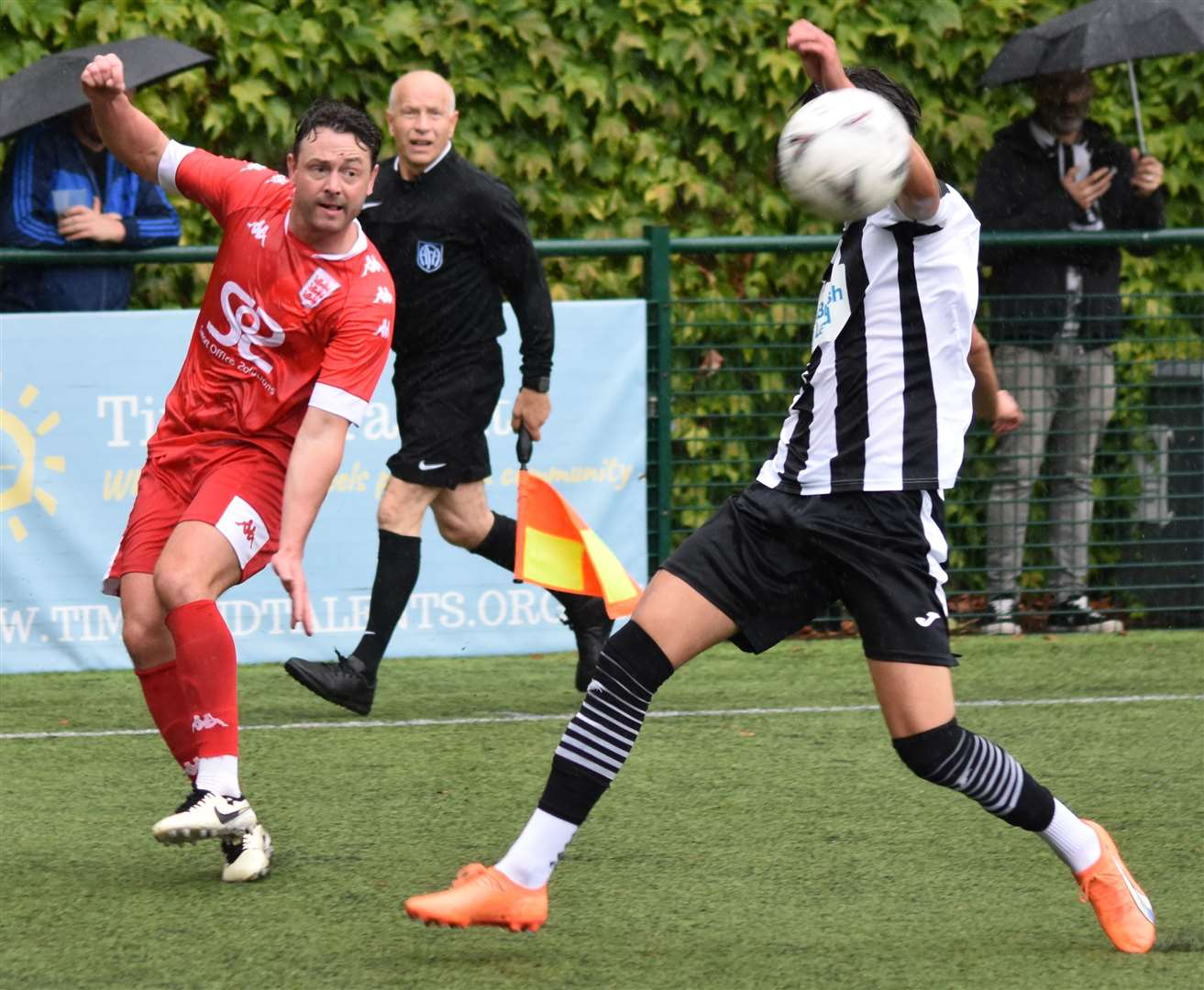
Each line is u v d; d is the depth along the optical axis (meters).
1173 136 32.72
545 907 13.70
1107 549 31.28
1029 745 21.95
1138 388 31.45
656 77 31.17
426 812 18.70
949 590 30.69
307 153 15.41
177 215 28.03
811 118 12.83
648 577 28.83
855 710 24.03
